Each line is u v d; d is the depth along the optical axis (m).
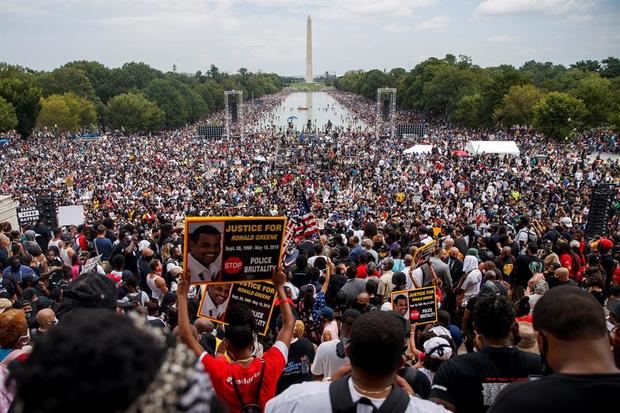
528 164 68.19
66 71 157.12
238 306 5.71
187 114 152.88
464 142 96.31
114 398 1.67
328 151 84.88
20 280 13.09
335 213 38.22
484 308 4.27
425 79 167.25
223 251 4.83
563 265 14.45
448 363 4.30
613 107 100.81
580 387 2.67
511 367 4.20
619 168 57.66
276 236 4.89
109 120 130.12
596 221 24.19
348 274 11.97
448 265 13.58
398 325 3.36
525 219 19.59
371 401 3.24
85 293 4.25
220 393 4.50
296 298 11.39
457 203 43.47
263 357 4.71
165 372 1.82
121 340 1.77
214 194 51.72
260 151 89.81
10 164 75.12
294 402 3.35
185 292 4.79
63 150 92.69
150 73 193.88
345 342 6.85
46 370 1.67
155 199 48.72
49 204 25.42
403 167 65.06
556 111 92.62
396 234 19.92
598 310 2.88
